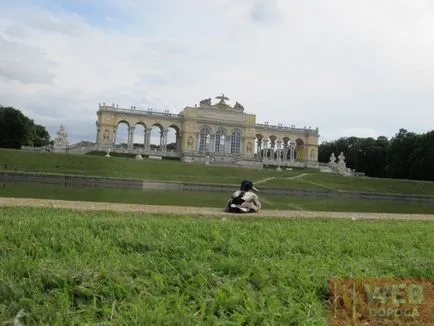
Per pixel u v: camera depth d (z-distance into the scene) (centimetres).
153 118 11112
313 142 12344
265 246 771
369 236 994
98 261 582
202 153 10700
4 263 534
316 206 3173
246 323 418
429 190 6612
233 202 1700
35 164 5759
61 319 389
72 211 1255
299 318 430
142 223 956
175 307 432
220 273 573
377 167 11706
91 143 10700
